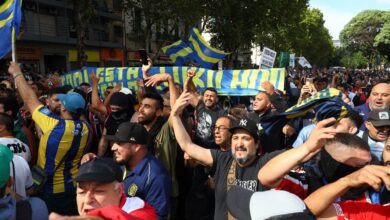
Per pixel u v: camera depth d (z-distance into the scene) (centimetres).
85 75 859
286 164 201
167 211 288
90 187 185
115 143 289
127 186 286
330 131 180
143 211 202
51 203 354
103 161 194
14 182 264
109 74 829
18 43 1953
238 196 158
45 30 2192
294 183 239
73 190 365
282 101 540
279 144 390
